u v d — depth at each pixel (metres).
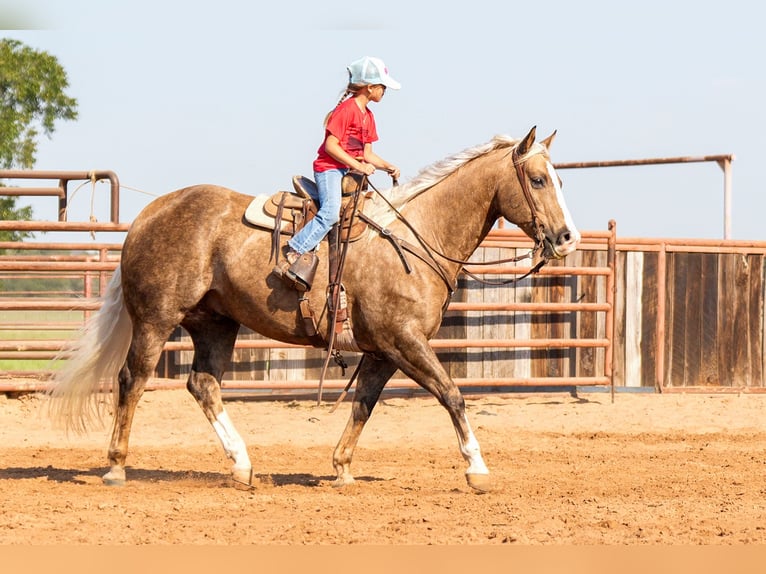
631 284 20.44
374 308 10.81
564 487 11.60
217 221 11.18
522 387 20.34
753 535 8.93
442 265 11.07
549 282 20.17
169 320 11.16
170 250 11.10
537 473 12.74
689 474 12.66
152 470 12.91
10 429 16.34
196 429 16.72
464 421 10.94
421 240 10.98
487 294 19.89
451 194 11.16
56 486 11.36
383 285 10.79
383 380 11.72
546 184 10.91
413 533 8.91
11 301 18.05
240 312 11.18
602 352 20.31
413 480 12.23
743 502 10.59
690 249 20.64
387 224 11.02
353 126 11.00
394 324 10.80
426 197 11.21
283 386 18.69
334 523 9.34
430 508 10.15
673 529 9.18
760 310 21.05
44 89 67.12
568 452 14.68
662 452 14.70
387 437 16.16
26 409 17.75
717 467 13.30
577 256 20.19
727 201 22.59
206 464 13.58
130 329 11.71
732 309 20.94
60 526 9.14
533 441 15.84
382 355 11.19
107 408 17.77
